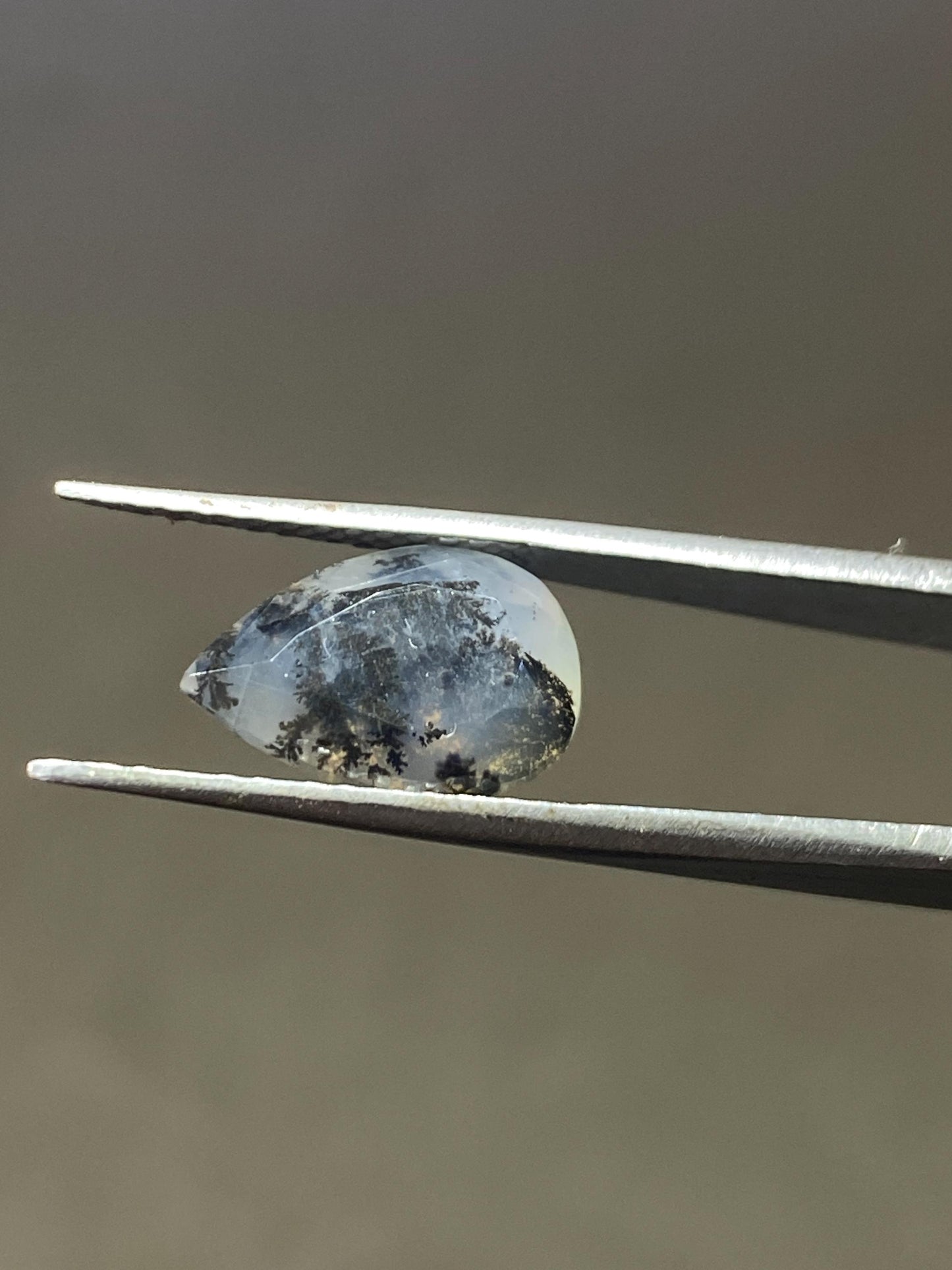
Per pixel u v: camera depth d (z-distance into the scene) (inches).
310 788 5.9
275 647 6.1
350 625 6.1
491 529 6.1
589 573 6.1
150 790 5.9
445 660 6.1
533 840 5.9
